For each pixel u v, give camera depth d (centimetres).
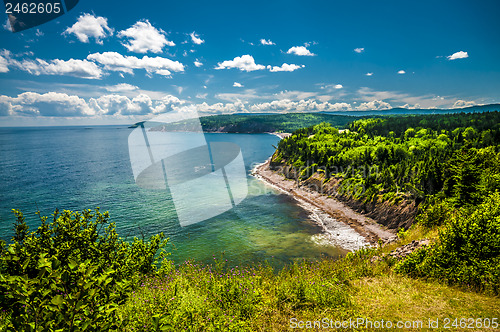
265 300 691
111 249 654
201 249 3316
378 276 888
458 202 1955
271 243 3550
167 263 840
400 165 4781
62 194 6319
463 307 648
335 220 4606
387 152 6912
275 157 9594
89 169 10019
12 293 241
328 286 738
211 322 535
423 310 641
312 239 3734
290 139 9512
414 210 3966
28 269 353
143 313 472
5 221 4412
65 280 242
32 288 237
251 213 4772
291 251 3309
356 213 4884
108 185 7231
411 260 913
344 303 673
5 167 10600
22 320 238
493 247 783
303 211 5066
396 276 878
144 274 755
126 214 4759
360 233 4025
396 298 705
